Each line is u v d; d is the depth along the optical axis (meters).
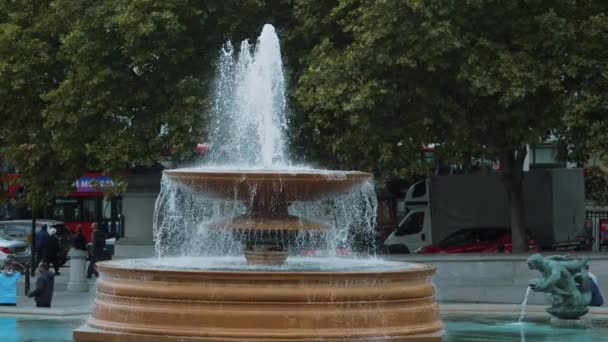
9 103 37.41
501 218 42.59
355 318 15.23
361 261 18.83
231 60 35.34
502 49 31.61
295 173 17.03
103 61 35.09
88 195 60.62
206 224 17.94
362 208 32.56
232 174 17.06
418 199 46.28
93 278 41.34
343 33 34.28
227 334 14.85
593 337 21.44
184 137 34.44
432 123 32.34
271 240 17.64
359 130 32.47
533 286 23.02
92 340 15.62
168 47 34.72
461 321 24.25
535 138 32.38
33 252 42.56
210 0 35.09
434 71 31.52
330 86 31.78
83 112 34.94
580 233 43.91
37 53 36.66
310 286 15.09
